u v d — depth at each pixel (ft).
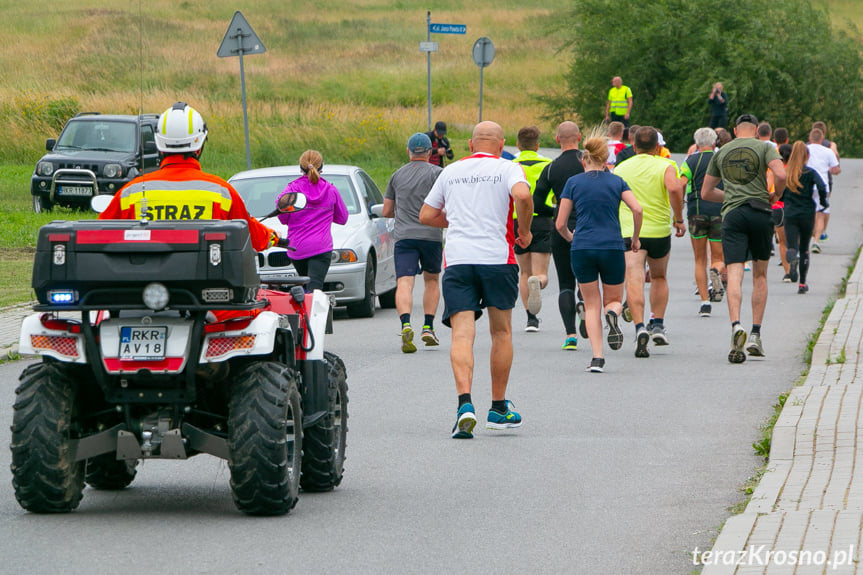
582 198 95.71
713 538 52.13
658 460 67.62
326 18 633.61
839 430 69.67
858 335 107.76
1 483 63.21
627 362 101.55
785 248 158.51
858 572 43.78
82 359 54.08
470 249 73.26
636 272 104.78
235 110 347.77
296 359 60.59
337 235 128.98
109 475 62.03
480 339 115.24
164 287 52.70
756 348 100.73
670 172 104.01
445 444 72.49
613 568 48.01
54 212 210.38
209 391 58.95
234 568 47.98
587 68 442.50
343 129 320.50
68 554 49.83
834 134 438.81
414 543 51.78
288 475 56.18
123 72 447.01
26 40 495.00
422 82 491.72
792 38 428.97
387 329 123.54
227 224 53.62
